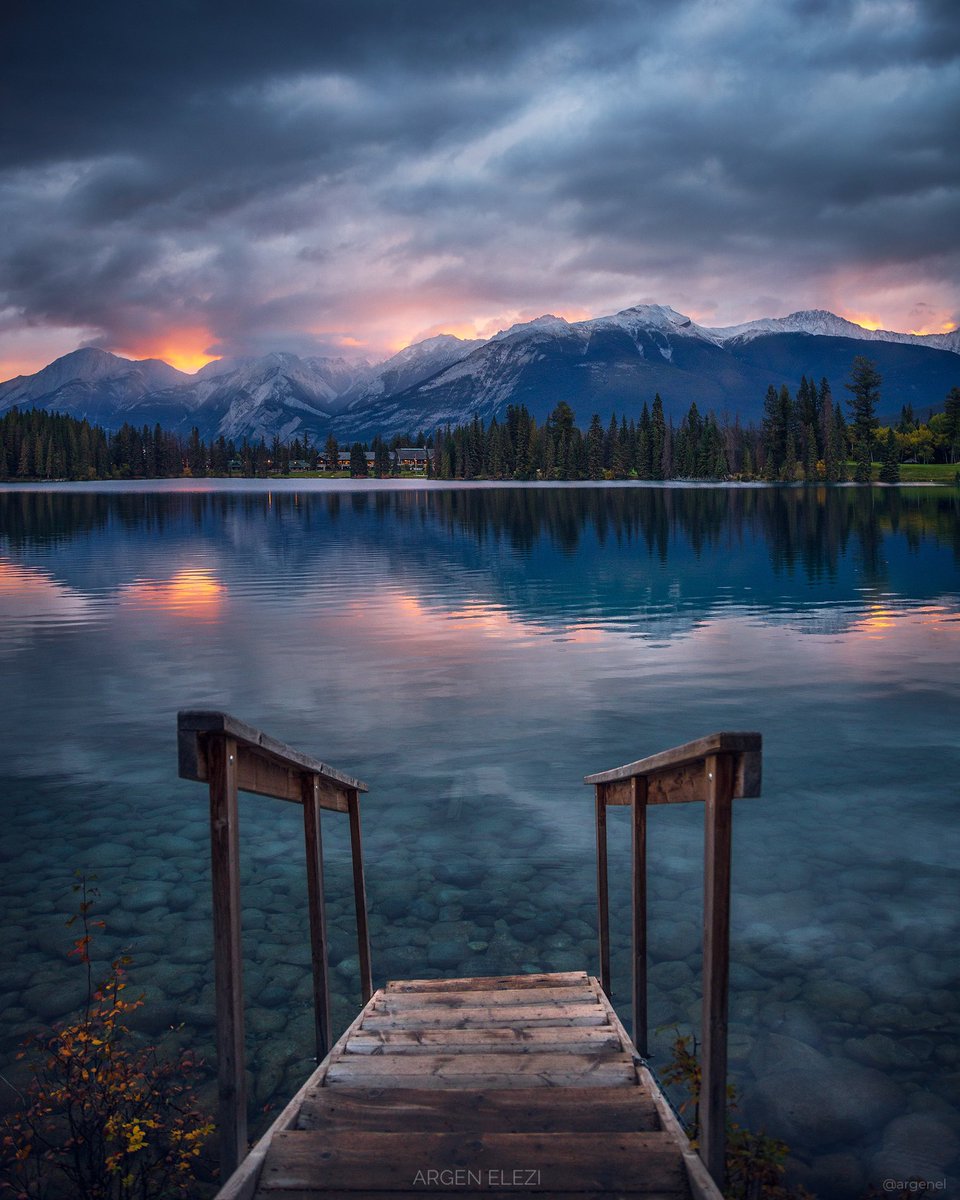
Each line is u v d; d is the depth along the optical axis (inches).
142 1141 137.7
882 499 3543.3
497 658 612.7
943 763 367.9
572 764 376.2
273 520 2541.8
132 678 556.7
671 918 232.2
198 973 203.6
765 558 1346.0
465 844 289.7
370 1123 111.6
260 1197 93.2
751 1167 115.6
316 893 156.4
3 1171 134.6
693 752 104.6
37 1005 189.6
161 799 337.1
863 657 603.2
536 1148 100.4
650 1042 173.5
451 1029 150.9
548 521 2325.3
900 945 212.7
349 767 375.9
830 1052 168.6
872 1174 135.8
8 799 337.4
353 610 855.1
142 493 5315.0
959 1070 162.1
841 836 287.7
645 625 751.7
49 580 1129.4
